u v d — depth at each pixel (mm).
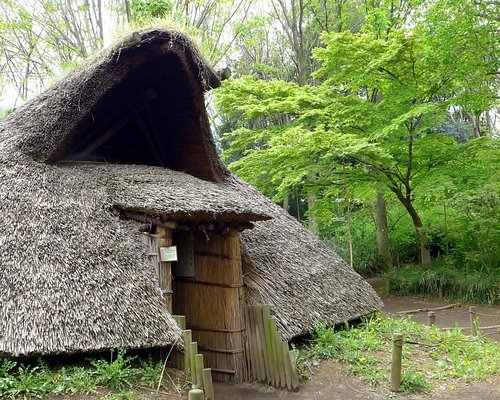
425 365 6055
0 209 4871
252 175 12594
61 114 5707
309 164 11656
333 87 12492
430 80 11445
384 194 14219
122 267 4914
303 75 17062
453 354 6324
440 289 12938
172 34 5742
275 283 6652
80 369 4297
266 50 21062
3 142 5719
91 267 4742
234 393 5508
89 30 15125
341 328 7473
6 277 4340
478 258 12891
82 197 5383
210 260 6176
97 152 7035
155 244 5246
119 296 4648
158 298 4879
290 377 5520
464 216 13148
